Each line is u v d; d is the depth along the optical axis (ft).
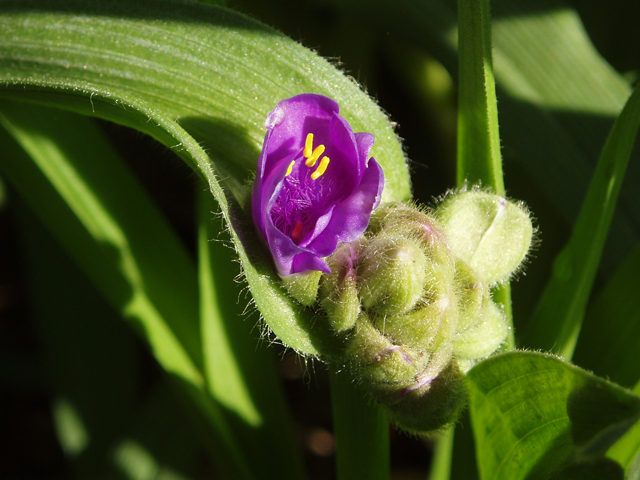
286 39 0.61
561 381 0.55
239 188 0.61
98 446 0.74
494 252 0.59
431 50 0.76
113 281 0.68
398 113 0.94
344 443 0.62
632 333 0.65
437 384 0.56
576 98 0.73
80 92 0.58
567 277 0.63
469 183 0.63
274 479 0.69
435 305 0.55
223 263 0.67
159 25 0.62
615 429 0.53
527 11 0.75
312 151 0.57
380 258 0.56
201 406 0.67
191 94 0.61
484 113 0.61
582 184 0.72
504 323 0.59
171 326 0.69
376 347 0.56
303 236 0.57
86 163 0.68
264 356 0.69
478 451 0.61
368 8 0.77
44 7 0.62
